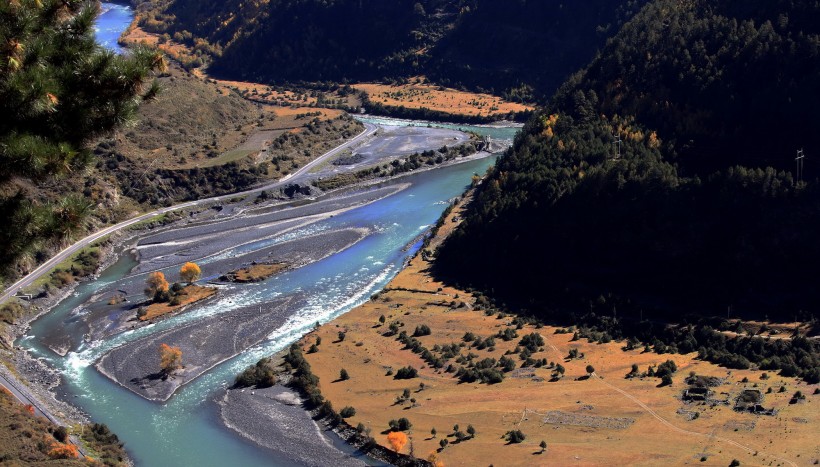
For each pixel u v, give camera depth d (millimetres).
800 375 118000
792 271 141000
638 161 161875
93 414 120125
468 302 155125
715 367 123750
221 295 166750
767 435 100125
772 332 132125
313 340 140250
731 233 146875
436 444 104562
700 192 152125
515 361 128750
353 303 160375
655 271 149875
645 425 105375
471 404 114688
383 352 133875
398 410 114688
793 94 159875
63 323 155125
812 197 144125
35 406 119000
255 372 128125
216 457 107938
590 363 127188
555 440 103125
